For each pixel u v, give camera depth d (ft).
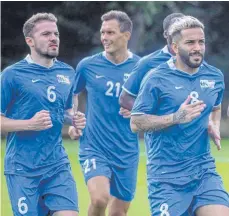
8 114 75.00
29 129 72.23
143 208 115.65
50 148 74.23
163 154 69.56
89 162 84.58
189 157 69.46
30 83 74.33
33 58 75.25
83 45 252.21
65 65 76.54
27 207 73.72
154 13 236.02
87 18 247.91
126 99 79.51
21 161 73.92
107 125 85.61
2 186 138.00
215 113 76.07
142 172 155.12
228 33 243.81
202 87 70.08
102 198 82.43
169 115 68.03
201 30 69.10
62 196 73.20
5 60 252.42
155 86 69.21
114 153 85.61
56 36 75.25
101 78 87.04
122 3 239.91
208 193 68.80
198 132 69.56
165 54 79.77
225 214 67.92
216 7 241.96
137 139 86.58
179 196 69.21
